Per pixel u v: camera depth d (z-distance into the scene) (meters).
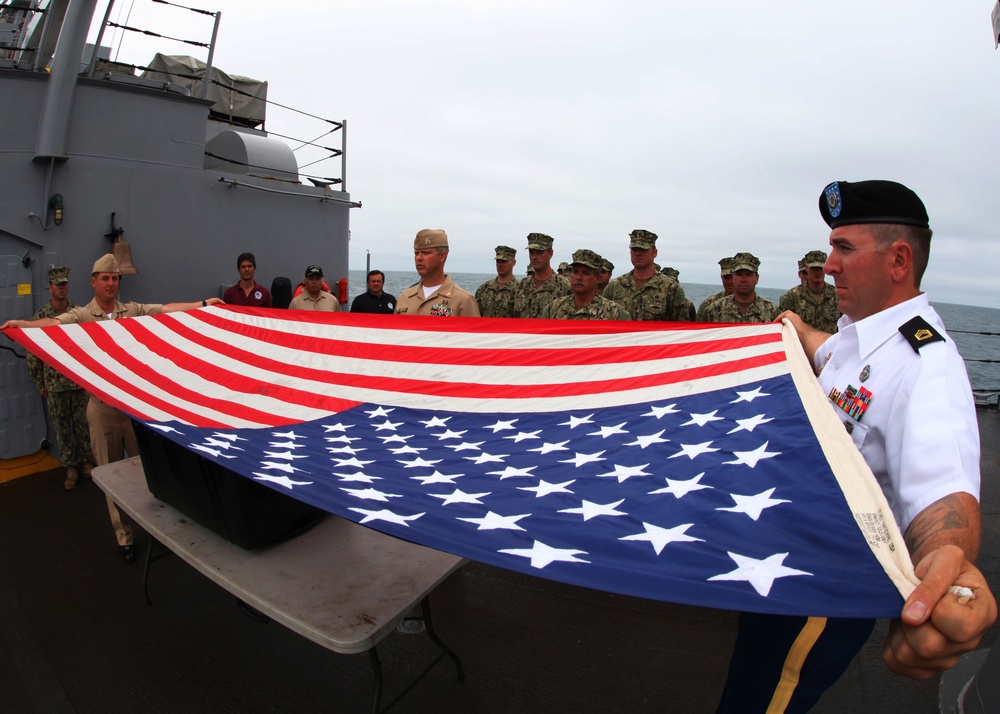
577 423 2.32
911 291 1.45
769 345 2.28
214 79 7.66
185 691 2.79
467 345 3.32
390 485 1.85
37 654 3.03
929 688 2.84
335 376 3.21
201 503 2.67
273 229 6.36
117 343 3.46
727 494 1.49
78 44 4.85
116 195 5.36
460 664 2.84
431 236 4.37
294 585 2.29
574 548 1.36
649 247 6.11
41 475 5.33
